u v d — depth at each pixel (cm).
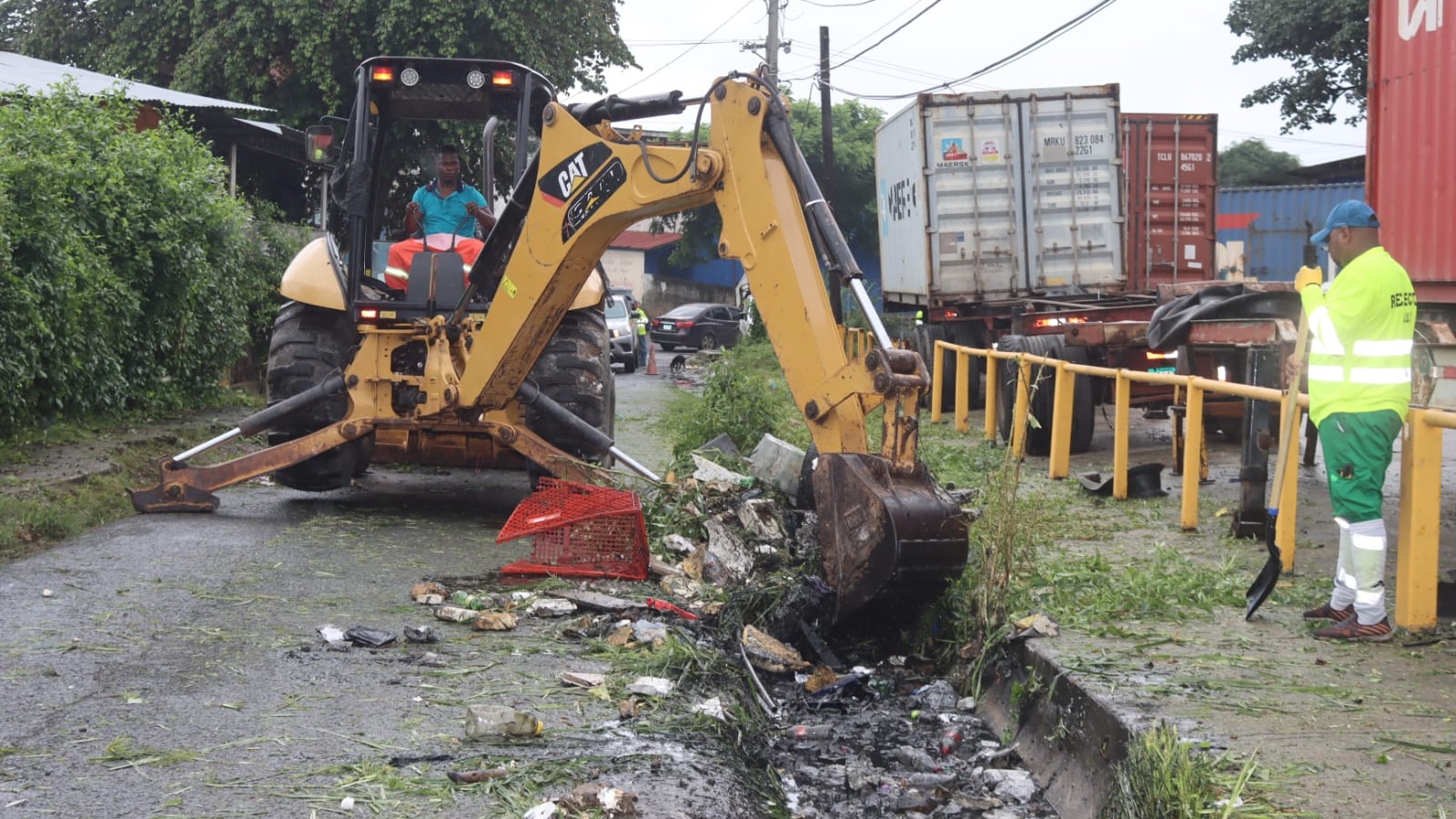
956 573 540
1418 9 955
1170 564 699
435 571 696
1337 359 549
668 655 534
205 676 489
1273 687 468
